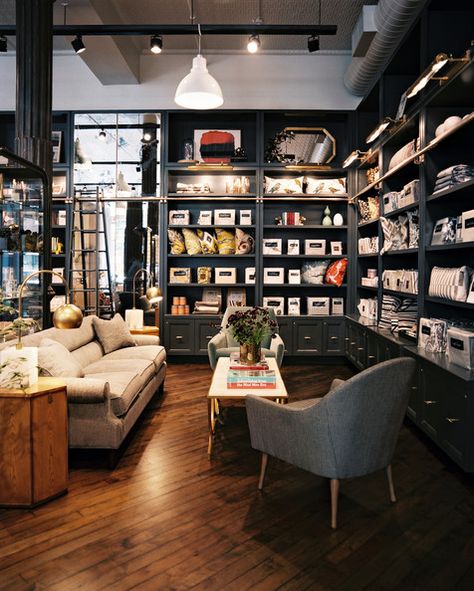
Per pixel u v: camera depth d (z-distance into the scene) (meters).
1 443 2.63
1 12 5.63
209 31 4.89
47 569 2.10
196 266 7.06
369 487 2.92
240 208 7.05
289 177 7.02
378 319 5.54
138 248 6.87
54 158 6.91
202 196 6.73
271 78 6.74
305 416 2.49
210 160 6.73
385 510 2.63
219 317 6.67
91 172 6.81
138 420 4.19
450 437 3.20
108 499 2.75
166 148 6.71
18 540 2.33
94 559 2.17
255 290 6.72
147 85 6.78
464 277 3.59
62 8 5.11
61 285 6.81
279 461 3.31
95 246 6.85
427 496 2.80
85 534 2.38
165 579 2.03
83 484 2.95
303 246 7.06
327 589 1.97
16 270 4.39
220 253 6.77
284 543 2.30
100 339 5.02
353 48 5.44
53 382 2.88
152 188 6.83
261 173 6.66
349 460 2.44
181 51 6.68
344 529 2.43
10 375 2.70
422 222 4.18
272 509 2.64
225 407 4.59
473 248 3.73
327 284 6.75
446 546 2.29
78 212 6.84
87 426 3.15
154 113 6.77
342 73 6.72
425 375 3.65
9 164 4.10
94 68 6.20
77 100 6.82
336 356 6.71
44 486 2.70
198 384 5.50
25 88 4.55
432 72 3.32
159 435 3.82
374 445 2.50
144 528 2.44
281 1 5.29
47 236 4.66
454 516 2.57
